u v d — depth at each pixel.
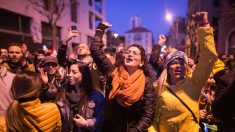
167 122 2.28
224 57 8.11
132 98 2.23
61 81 3.26
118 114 2.37
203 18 2.32
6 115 1.73
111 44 31.70
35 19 15.77
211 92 3.53
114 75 2.47
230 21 24.09
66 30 21.92
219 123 2.04
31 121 1.76
